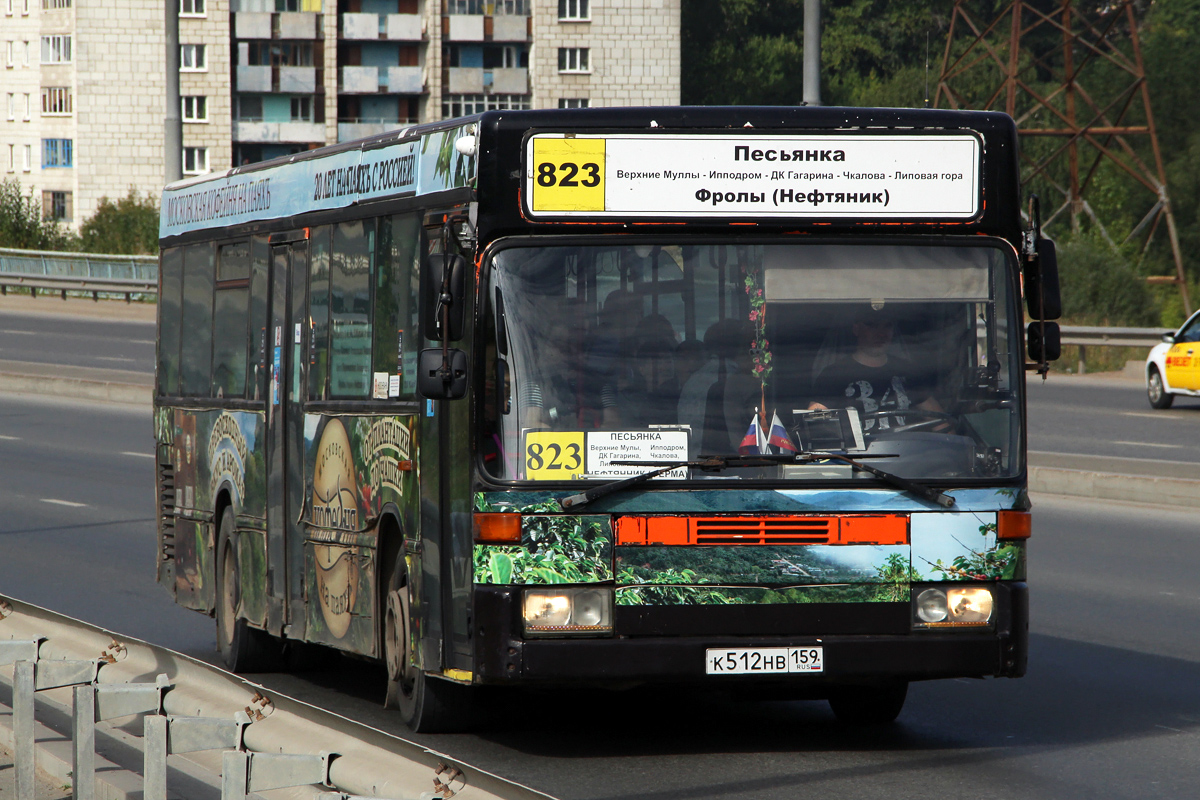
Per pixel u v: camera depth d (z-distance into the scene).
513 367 21.52
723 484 21.41
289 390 29.69
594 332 21.69
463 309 21.72
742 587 21.31
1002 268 22.47
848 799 20.42
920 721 25.70
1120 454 67.81
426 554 23.38
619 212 21.92
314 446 28.30
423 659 23.50
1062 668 30.42
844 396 21.89
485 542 21.22
